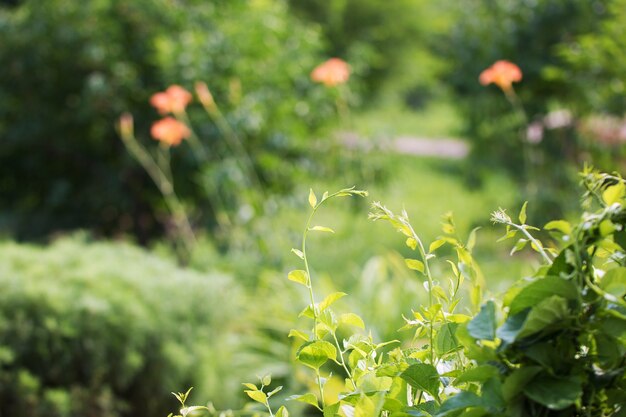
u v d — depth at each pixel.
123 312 3.23
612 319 0.75
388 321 3.64
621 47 6.32
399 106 21.08
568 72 7.04
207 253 5.21
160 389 3.33
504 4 8.27
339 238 6.04
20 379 2.98
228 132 5.95
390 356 0.99
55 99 6.68
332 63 5.70
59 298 3.14
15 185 7.03
